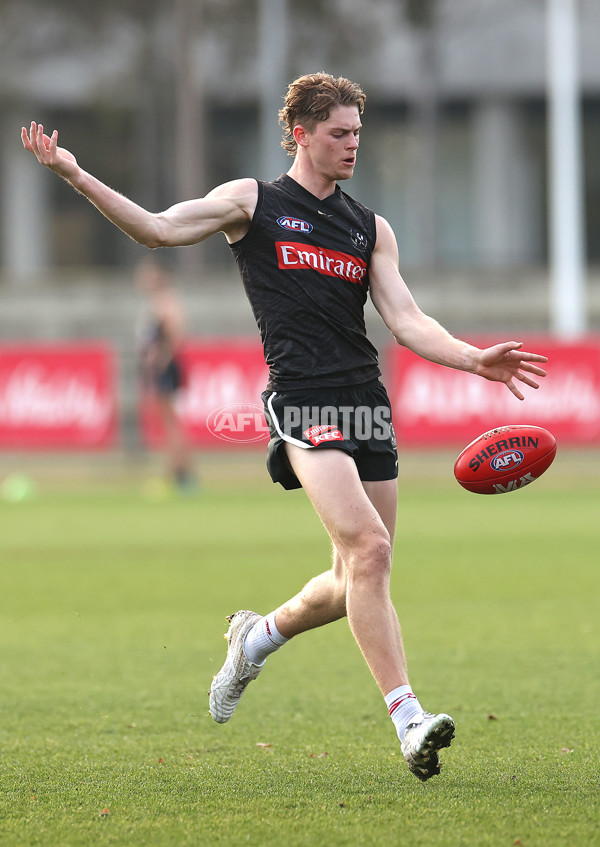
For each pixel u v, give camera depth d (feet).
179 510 187.73
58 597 111.24
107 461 253.85
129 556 138.00
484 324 301.22
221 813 49.26
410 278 313.73
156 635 93.76
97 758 59.26
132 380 252.42
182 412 226.38
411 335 57.47
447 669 80.28
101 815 49.03
